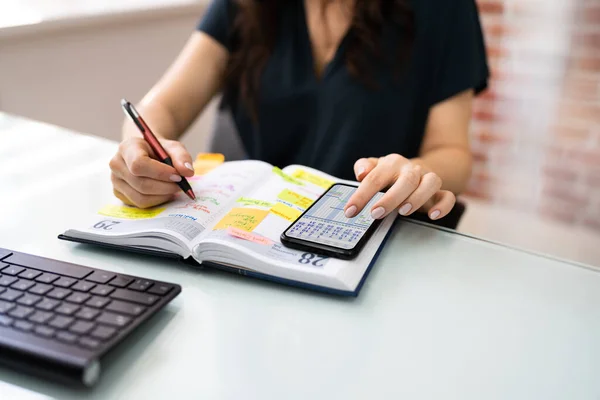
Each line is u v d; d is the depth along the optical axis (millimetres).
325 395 421
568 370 454
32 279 521
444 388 430
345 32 1104
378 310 528
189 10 1792
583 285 580
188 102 1169
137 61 1692
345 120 1109
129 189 685
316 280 541
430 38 1114
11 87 1396
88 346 427
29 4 1518
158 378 438
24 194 777
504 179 2107
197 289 560
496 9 1925
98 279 526
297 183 754
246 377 439
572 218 2004
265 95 1150
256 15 1144
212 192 712
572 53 1852
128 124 1014
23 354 420
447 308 535
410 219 721
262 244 587
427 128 1139
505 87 2002
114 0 1665
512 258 635
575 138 1930
